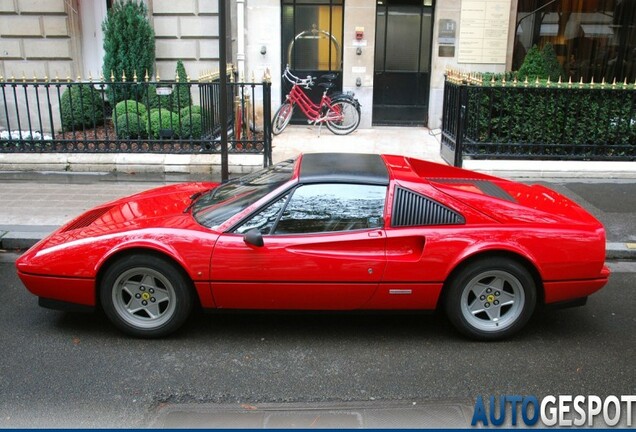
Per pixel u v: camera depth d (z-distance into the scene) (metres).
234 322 4.95
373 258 4.39
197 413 3.66
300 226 4.48
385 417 3.63
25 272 4.54
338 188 4.56
